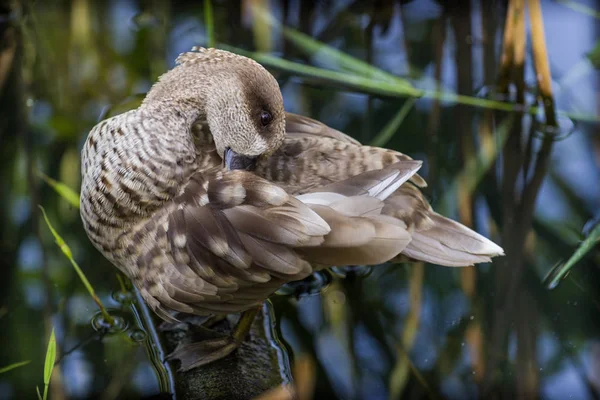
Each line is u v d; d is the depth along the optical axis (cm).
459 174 876
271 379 660
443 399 677
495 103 932
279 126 699
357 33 1047
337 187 634
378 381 687
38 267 782
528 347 716
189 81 717
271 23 1049
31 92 951
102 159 678
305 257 624
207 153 731
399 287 773
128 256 673
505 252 797
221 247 627
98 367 689
